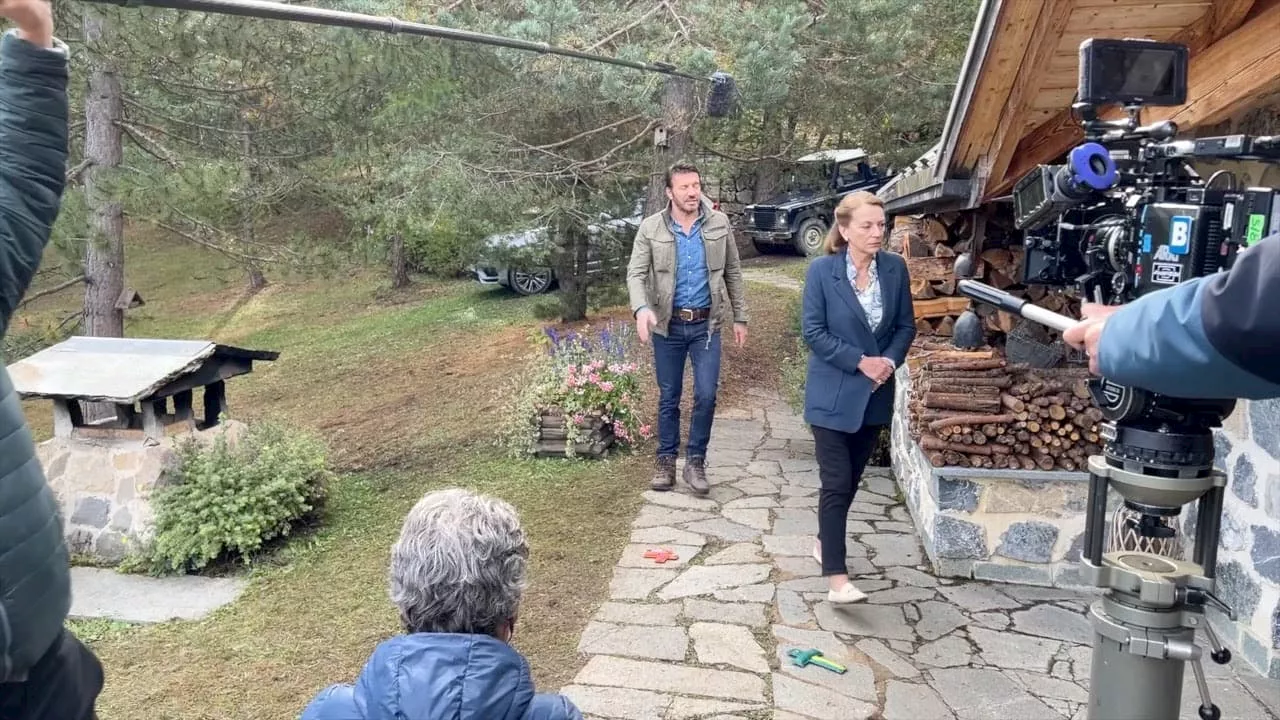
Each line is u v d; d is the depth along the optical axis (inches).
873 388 160.4
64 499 218.5
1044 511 180.5
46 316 378.0
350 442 336.8
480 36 122.0
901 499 237.9
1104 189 81.9
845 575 164.6
